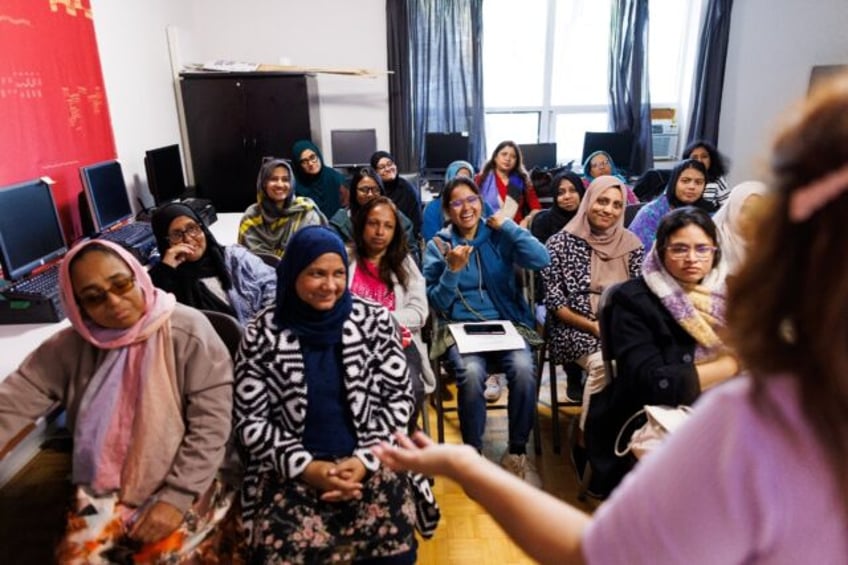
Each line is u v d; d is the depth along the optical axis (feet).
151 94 12.87
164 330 4.20
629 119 17.39
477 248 7.43
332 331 4.53
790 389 1.19
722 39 16.43
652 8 17.21
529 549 1.72
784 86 15.49
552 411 7.33
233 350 4.89
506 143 13.15
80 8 9.83
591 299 7.26
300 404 4.40
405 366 4.84
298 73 14.05
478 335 6.84
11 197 6.72
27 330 5.98
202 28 15.78
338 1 15.90
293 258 4.40
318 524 4.11
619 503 1.45
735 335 1.29
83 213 9.71
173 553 3.85
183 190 12.59
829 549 1.20
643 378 5.05
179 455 4.13
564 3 16.96
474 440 6.51
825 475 1.16
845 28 14.29
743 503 1.22
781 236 1.17
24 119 8.33
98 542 3.86
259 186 9.65
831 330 1.09
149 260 8.51
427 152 17.01
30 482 6.79
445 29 16.38
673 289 5.21
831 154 1.08
